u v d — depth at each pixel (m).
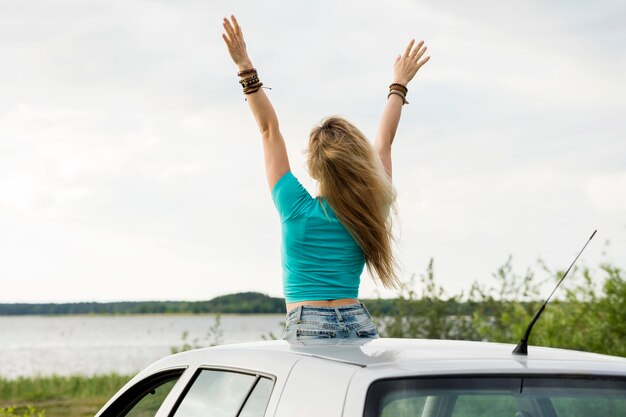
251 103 4.34
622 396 2.93
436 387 2.75
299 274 4.05
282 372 3.09
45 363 46.41
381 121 4.95
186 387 3.68
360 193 4.00
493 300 12.88
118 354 61.22
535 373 2.85
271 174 4.25
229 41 4.39
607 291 10.51
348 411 2.67
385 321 13.68
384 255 4.09
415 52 5.05
